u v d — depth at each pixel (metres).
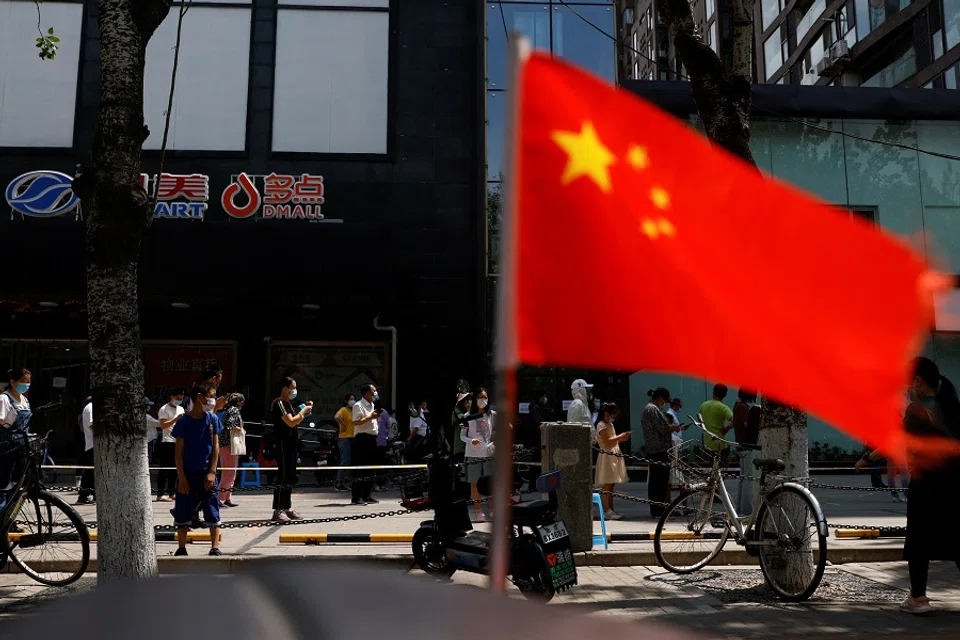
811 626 5.38
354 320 19.02
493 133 19.09
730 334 1.82
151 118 18.44
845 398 1.76
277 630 0.63
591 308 1.79
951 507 5.57
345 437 12.64
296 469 10.11
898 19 25.77
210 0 19.00
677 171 1.88
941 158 18.14
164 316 18.97
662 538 7.59
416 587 0.78
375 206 18.75
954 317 16.92
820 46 30.25
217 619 0.66
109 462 5.84
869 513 10.98
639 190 1.86
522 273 1.77
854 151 18.02
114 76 6.27
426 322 18.61
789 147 17.97
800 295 1.82
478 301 18.59
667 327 1.79
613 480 10.53
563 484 7.95
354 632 0.63
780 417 6.81
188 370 18.89
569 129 1.86
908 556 5.74
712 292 1.83
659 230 1.85
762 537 6.58
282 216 18.17
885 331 1.76
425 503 7.11
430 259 18.77
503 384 1.59
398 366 18.44
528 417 13.98
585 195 1.83
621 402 17.31
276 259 17.38
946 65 23.91
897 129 18.14
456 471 7.10
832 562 7.84
